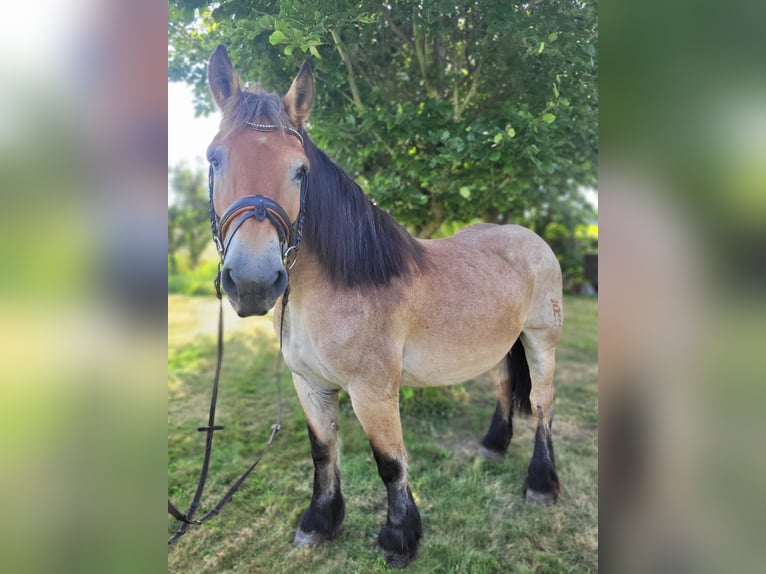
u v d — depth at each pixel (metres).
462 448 2.84
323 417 1.93
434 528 2.10
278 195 1.31
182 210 9.91
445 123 2.59
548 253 2.32
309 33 1.85
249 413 3.38
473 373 2.05
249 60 2.40
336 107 2.73
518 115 2.37
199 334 5.64
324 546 1.99
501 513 2.21
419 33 2.41
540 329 2.29
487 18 2.12
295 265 1.58
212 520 2.17
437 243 2.10
